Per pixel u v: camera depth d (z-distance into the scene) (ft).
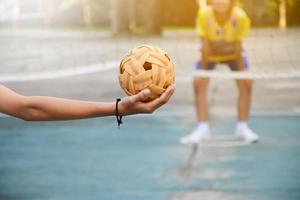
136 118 40.55
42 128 37.37
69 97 51.19
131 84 9.29
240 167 27.76
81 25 161.99
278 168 27.53
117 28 130.31
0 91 8.98
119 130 36.60
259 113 42.45
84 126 37.83
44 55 83.46
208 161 28.94
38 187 24.61
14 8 156.56
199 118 33.58
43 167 27.81
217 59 33.78
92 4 161.48
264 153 30.55
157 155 30.14
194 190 24.04
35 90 54.70
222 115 42.27
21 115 8.98
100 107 9.00
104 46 98.17
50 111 8.98
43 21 157.99
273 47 68.54
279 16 152.97
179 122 39.32
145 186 24.67
